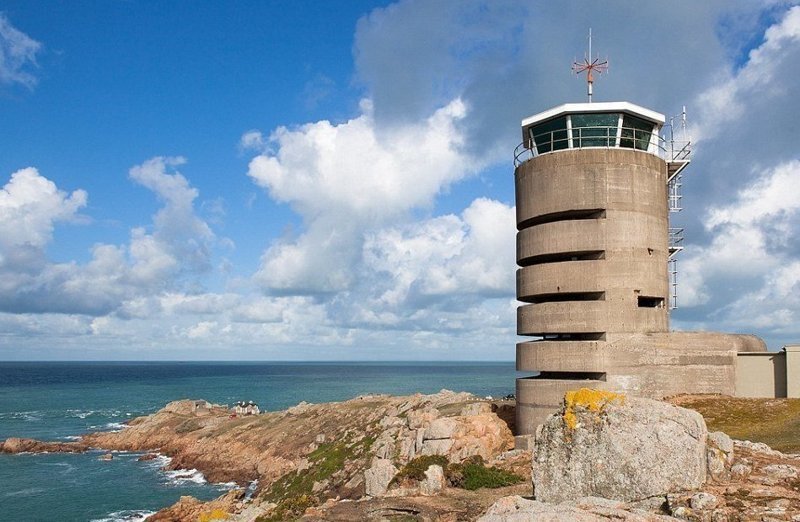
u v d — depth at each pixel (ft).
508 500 57.21
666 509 57.52
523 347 157.58
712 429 125.80
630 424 63.00
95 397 615.57
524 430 152.46
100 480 260.42
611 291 148.66
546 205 155.84
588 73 165.78
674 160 172.35
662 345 148.46
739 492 59.36
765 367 149.79
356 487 160.76
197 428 339.16
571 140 158.61
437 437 145.07
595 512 50.67
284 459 251.19
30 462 297.12
